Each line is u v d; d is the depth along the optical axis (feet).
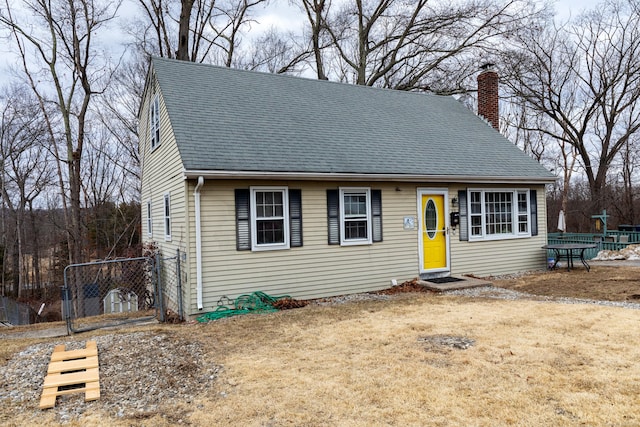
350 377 15.31
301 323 23.48
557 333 19.58
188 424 12.51
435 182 36.35
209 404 13.73
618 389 13.46
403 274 34.86
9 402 14.62
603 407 12.36
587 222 98.99
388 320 23.31
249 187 28.68
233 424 12.37
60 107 53.57
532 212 41.42
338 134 35.60
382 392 13.97
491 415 12.19
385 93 47.24
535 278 36.68
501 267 39.55
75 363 17.69
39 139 71.56
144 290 40.42
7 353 20.40
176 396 14.52
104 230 79.41
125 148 78.95
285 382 15.12
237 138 30.35
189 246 26.78
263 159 28.99
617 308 24.22
